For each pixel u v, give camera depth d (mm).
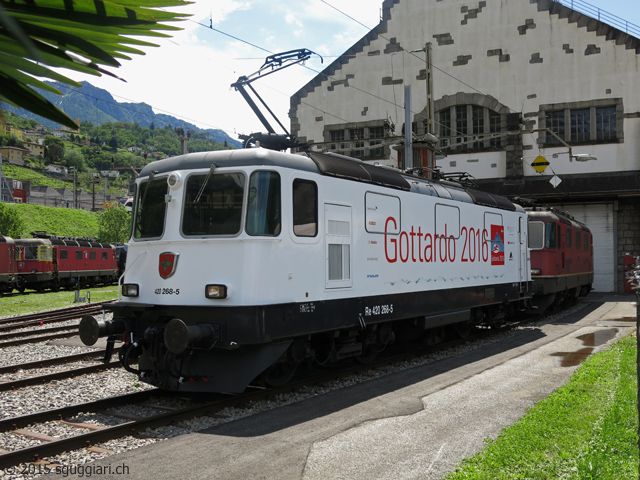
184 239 7848
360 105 33094
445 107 31609
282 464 5316
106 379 9453
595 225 31406
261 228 7574
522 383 8836
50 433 6438
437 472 5102
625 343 12258
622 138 28969
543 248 19141
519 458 5176
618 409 6410
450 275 12320
